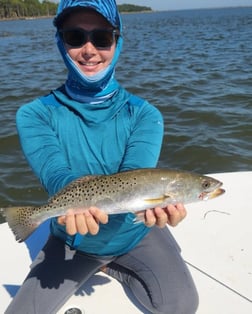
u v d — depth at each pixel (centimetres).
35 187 131
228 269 67
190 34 853
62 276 58
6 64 432
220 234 75
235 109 208
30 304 55
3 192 128
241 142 167
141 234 61
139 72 344
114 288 63
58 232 60
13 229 51
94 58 56
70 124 58
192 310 58
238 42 609
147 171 48
